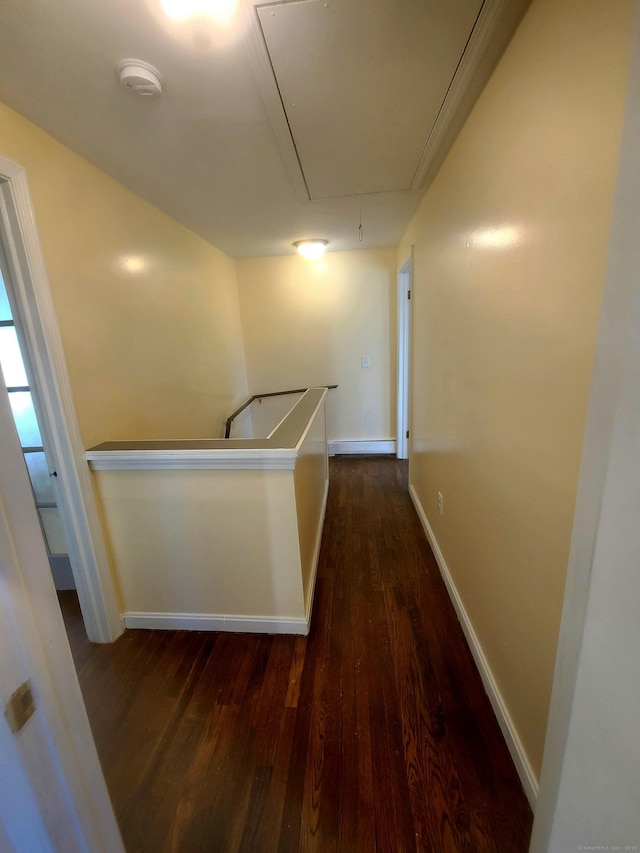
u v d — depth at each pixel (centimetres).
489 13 93
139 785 112
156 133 141
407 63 109
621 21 61
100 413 164
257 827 101
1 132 119
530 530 101
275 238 302
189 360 261
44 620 48
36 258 130
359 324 386
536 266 93
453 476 177
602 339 48
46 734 48
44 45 97
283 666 151
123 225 184
